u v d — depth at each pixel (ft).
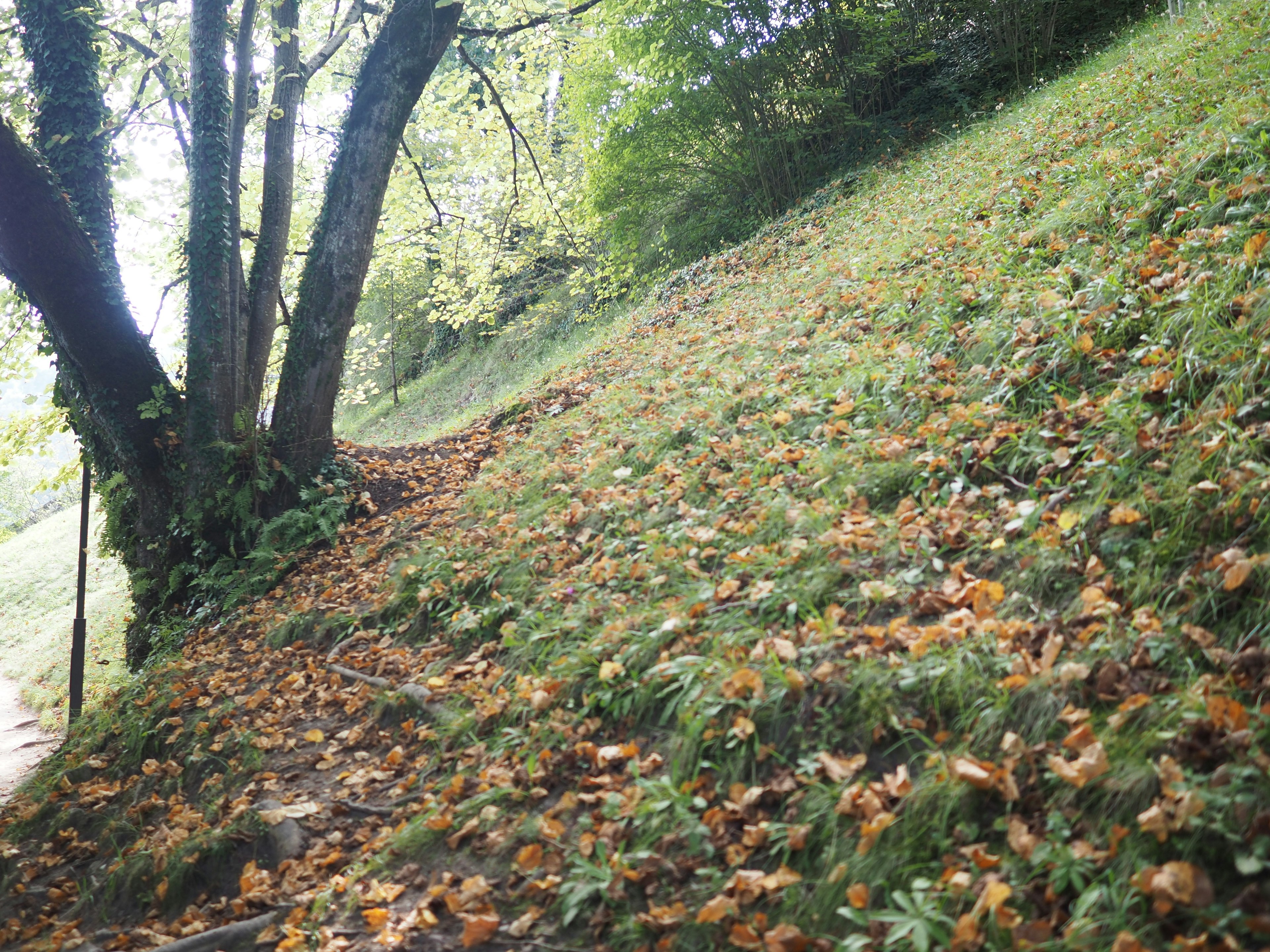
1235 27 25.73
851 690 10.59
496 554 20.02
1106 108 27.02
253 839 14.46
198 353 28.66
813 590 12.75
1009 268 19.39
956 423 15.30
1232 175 16.66
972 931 7.48
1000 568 11.93
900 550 12.94
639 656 13.16
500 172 54.54
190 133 31.42
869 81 50.08
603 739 12.54
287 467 30.14
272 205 30.89
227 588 27.89
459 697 15.44
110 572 62.34
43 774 23.39
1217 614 9.61
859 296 23.94
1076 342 15.12
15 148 25.95
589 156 50.49
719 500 17.19
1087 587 10.75
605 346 41.65
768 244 42.09
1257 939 6.62
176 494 29.22
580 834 10.94
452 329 78.33
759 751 10.55
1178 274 14.90
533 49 42.06
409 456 34.86
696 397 23.58
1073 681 9.45
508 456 29.09
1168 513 10.96
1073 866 7.70
